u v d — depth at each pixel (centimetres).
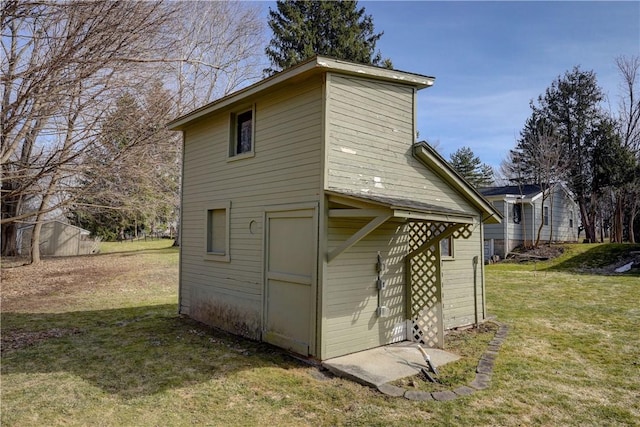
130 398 408
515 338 647
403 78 618
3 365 511
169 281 1291
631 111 2322
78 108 709
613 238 2598
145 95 838
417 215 474
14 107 660
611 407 391
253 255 641
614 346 598
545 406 392
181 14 796
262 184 629
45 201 1112
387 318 600
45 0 599
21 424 352
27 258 1806
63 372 484
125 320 784
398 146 630
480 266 805
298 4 2208
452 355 552
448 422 356
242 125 709
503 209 2036
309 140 546
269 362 523
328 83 530
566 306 907
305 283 540
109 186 1051
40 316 822
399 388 429
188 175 831
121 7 639
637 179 2219
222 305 704
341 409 384
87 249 2142
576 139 2498
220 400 404
